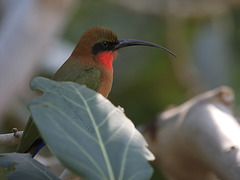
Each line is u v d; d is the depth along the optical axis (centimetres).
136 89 1653
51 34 1373
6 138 660
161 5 1722
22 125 1445
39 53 1372
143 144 406
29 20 1344
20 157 452
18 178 429
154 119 866
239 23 1783
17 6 1347
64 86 424
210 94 823
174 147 837
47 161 848
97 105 421
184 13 1730
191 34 1762
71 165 362
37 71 1477
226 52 1766
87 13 1780
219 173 725
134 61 1684
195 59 1734
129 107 1619
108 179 373
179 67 1700
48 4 1349
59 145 368
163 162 870
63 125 384
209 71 1730
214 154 734
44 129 371
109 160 384
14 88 1371
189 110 813
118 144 399
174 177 861
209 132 755
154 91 1661
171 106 877
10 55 1341
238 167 681
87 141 387
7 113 1433
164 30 1725
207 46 1747
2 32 1346
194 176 852
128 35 1755
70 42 1662
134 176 383
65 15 1387
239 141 723
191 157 816
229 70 1741
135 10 1741
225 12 1759
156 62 1694
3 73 1341
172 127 835
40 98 399
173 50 1708
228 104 814
